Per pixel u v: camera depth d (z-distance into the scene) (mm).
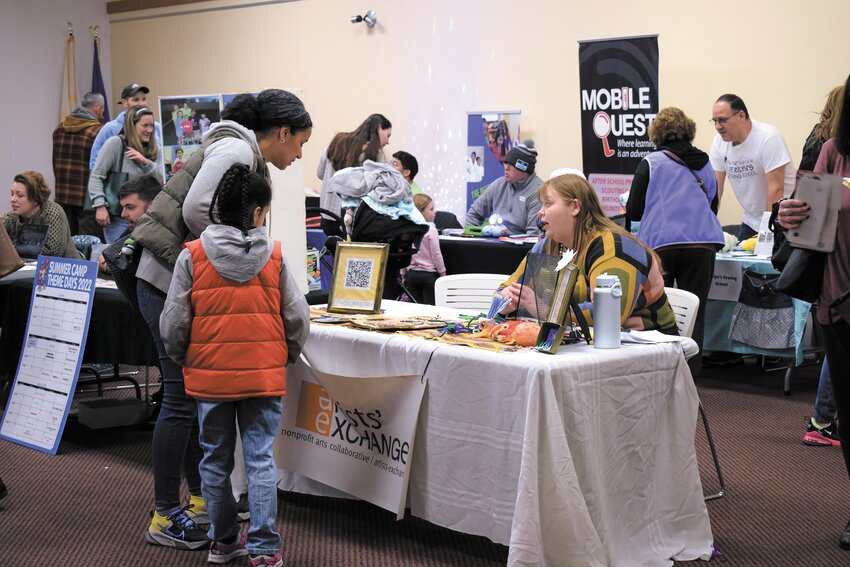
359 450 3029
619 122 6875
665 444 2854
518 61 8148
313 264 4750
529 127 8125
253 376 2623
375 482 2961
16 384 4211
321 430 3170
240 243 2594
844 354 2824
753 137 5824
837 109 2779
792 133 6832
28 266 4801
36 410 4121
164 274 2799
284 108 2857
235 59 10055
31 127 10352
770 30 6859
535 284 2941
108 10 10945
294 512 3270
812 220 2715
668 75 7352
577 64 7820
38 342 4164
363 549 2939
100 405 4426
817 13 6660
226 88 10164
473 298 3938
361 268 3496
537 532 2457
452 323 3062
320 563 2822
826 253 2805
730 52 7047
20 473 3760
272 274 2662
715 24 7094
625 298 2896
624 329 3012
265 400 2686
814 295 2871
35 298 4184
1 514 3279
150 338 3967
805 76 6742
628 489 2750
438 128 8688
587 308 2902
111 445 4203
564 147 7965
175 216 2781
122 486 3613
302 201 4465
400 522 3182
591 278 2926
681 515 2877
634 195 5156
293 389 3271
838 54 6605
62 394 4051
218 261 2586
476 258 6133
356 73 9188
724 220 7105
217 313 2611
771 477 3771
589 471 2566
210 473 2699
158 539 2969
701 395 5258
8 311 4492
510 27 8164
